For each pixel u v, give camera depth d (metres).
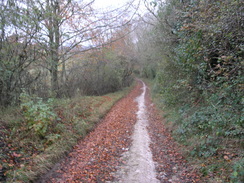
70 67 12.98
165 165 4.56
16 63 6.77
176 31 7.86
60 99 9.98
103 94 20.50
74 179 3.87
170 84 10.42
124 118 10.13
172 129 7.32
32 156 4.41
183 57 7.34
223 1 3.83
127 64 28.30
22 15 6.21
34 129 5.39
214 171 3.76
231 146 4.30
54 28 9.04
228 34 3.65
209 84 5.77
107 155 5.20
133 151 5.49
